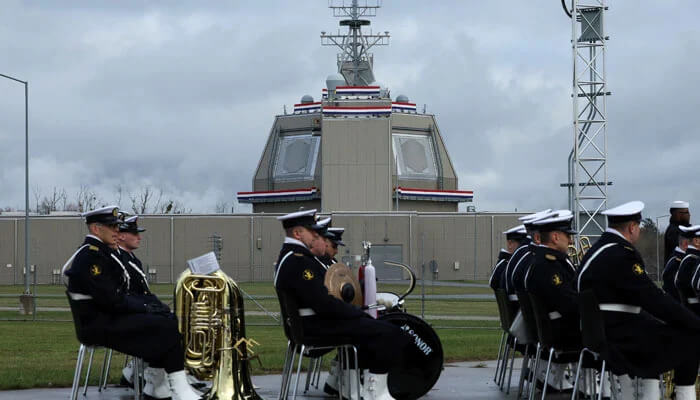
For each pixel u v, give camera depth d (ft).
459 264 265.75
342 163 285.23
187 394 40.96
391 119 291.79
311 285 40.57
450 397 48.93
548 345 41.98
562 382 49.98
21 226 261.24
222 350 41.75
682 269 47.29
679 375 37.70
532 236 46.26
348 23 325.62
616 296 36.55
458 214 266.16
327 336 41.16
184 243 260.42
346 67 326.03
